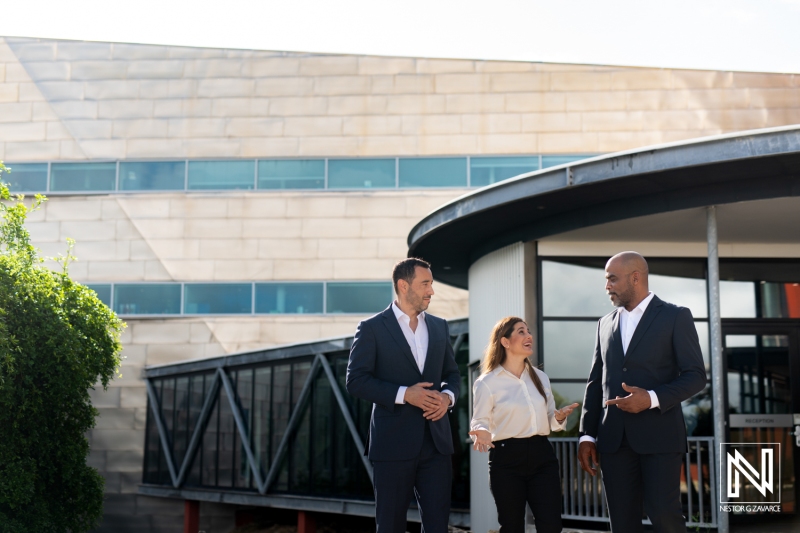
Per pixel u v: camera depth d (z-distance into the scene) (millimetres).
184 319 20938
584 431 5230
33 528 9961
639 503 4891
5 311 9477
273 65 21719
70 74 22094
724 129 20234
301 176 21266
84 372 10367
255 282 20938
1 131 21969
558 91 20875
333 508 13469
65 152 21828
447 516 4738
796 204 7629
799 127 6559
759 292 9586
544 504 5191
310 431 14336
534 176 8062
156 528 20359
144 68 21984
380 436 4777
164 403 19781
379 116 21281
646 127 20469
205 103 21734
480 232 9875
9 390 9539
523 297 9328
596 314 9375
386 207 20953
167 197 21453
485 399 5254
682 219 8352
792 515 9227
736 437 9398
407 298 4953
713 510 8039
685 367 4785
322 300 20750
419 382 4840
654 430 4754
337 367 13797
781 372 9516
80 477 10711
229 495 16531
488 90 21078
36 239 21516
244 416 16375
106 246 21391
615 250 9492
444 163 20984
